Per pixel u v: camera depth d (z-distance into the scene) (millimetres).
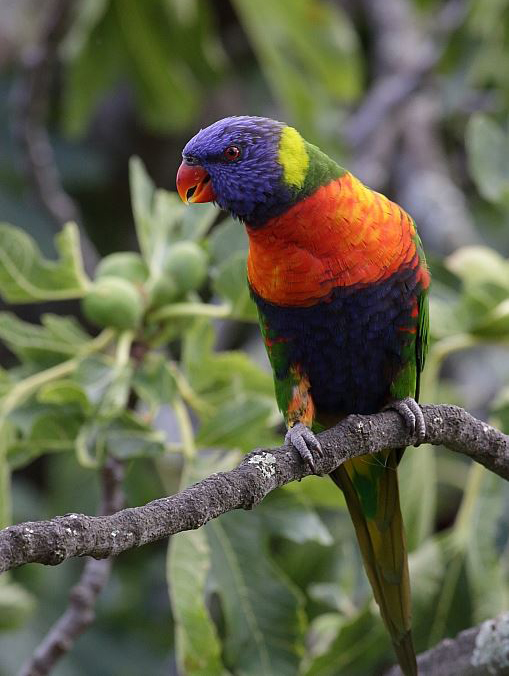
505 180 8719
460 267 8055
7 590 7793
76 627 6922
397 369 7043
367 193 6746
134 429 6809
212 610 8844
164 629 10055
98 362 6922
